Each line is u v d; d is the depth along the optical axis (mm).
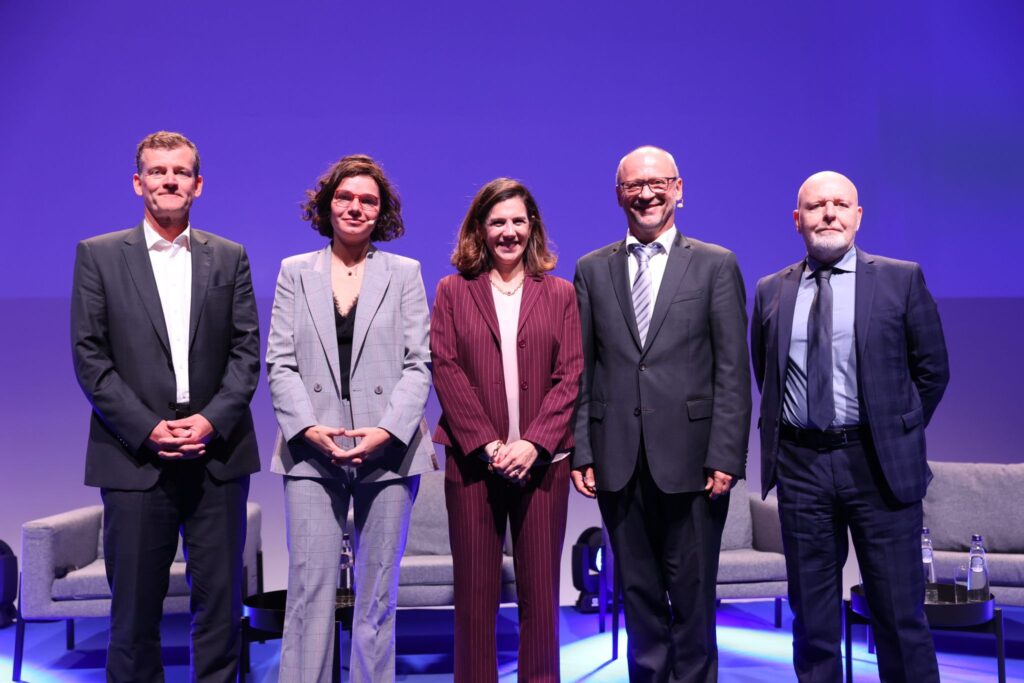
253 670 3850
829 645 2947
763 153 5102
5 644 4285
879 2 5152
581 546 4680
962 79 5199
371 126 5012
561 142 5062
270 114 4984
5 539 4969
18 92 4984
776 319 3027
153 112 4980
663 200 2895
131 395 2711
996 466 4340
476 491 2740
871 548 2895
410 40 5031
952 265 5215
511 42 5059
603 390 2916
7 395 5000
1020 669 3764
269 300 4984
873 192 5164
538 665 2738
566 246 5055
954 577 4051
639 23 5086
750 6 5113
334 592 2744
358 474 2746
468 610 2746
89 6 4977
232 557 2844
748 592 4102
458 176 5027
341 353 2779
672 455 2822
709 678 2871
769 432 3021
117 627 2766
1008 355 5223
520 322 2770
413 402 2715
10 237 5000
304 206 2926
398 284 2832
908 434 2885
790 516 2963
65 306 5027
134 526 2746
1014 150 5215
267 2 4988
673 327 2859
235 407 2777
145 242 2838
